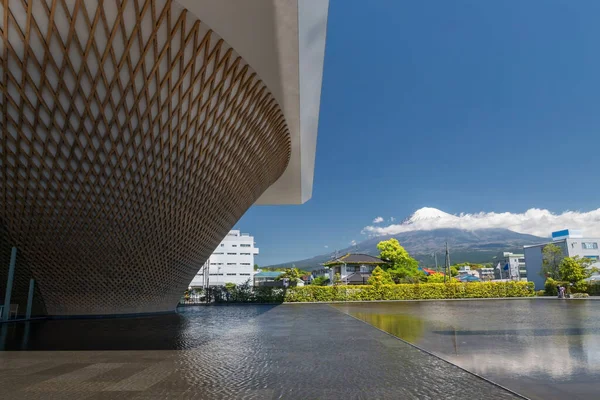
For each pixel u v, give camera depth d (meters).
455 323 14.14
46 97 9.78
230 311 23.78
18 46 8.44
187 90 10.63
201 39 9.38
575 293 43.03
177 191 14.85
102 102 10.19
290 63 10.88
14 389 5.32
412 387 5.21
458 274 108.19
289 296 35.94
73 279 17.42
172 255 18.52
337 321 15.62
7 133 10.88
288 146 19.12
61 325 15.15
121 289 18.66
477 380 5.52
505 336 10.34
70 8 7.95
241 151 15.44
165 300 21.42
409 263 57.44
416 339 9.94
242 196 19.77
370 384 5.41
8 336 11.54
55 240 15.51
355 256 69.12
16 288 18.39
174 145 12.56
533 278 66.38
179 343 9.81
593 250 63.25
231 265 84.38
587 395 4.65
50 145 11.48
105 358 7.74
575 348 8.29
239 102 12.43
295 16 8.69
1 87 9.32
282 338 10.57
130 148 11.97
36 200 13.72
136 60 9.23
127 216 14.99
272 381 5.67
